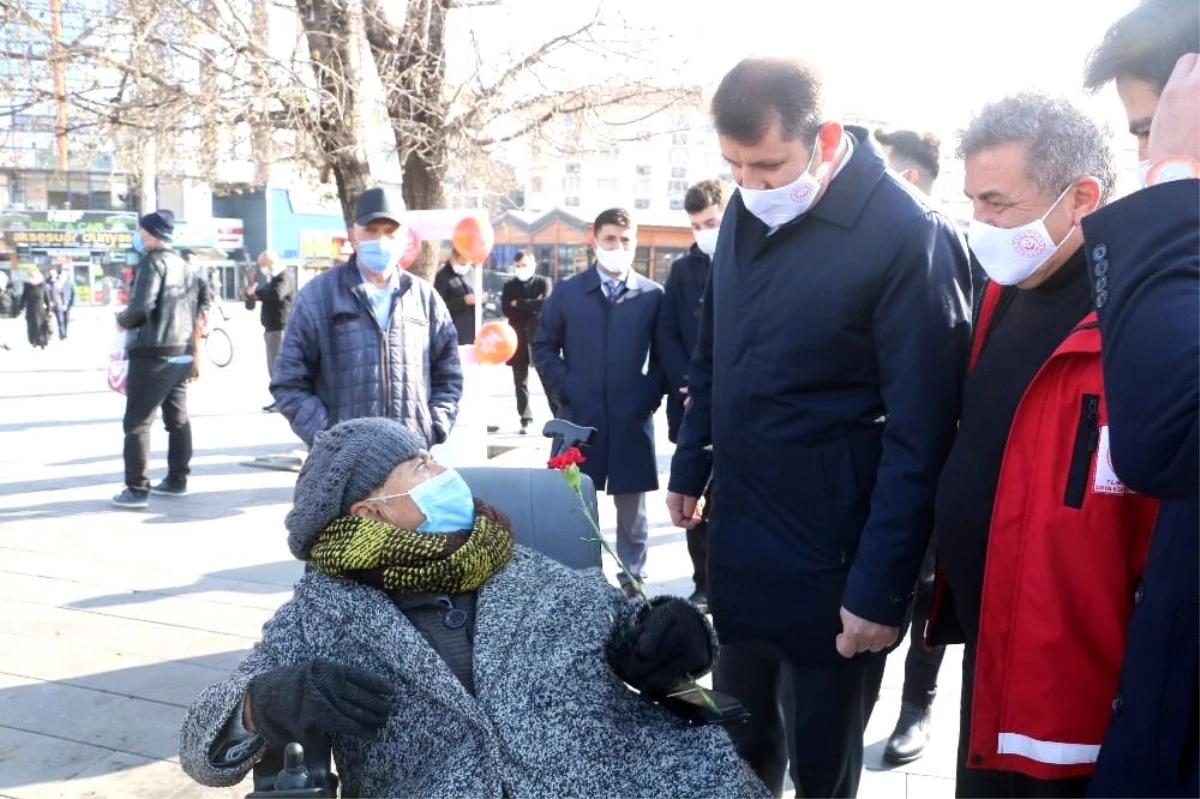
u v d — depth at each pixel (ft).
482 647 6.70
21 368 52.80
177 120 23.34
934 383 7.17
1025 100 6.38
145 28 22.36
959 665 14.33
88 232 131.75
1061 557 5.95
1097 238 4.83
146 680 13.37
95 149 26.71
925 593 11.22
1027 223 6.29
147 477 22.50
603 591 7.32
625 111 25.40
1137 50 5.19
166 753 11.51
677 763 6.57
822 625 7.68
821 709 7.84
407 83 24.11
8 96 23.84
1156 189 4.66
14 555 18.72
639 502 16.56
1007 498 6.24
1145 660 5.17
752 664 8.43
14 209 127.13
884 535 7.12
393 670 6.51
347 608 6.64
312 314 13.44
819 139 7.14
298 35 24.59
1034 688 6.07
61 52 22.97
